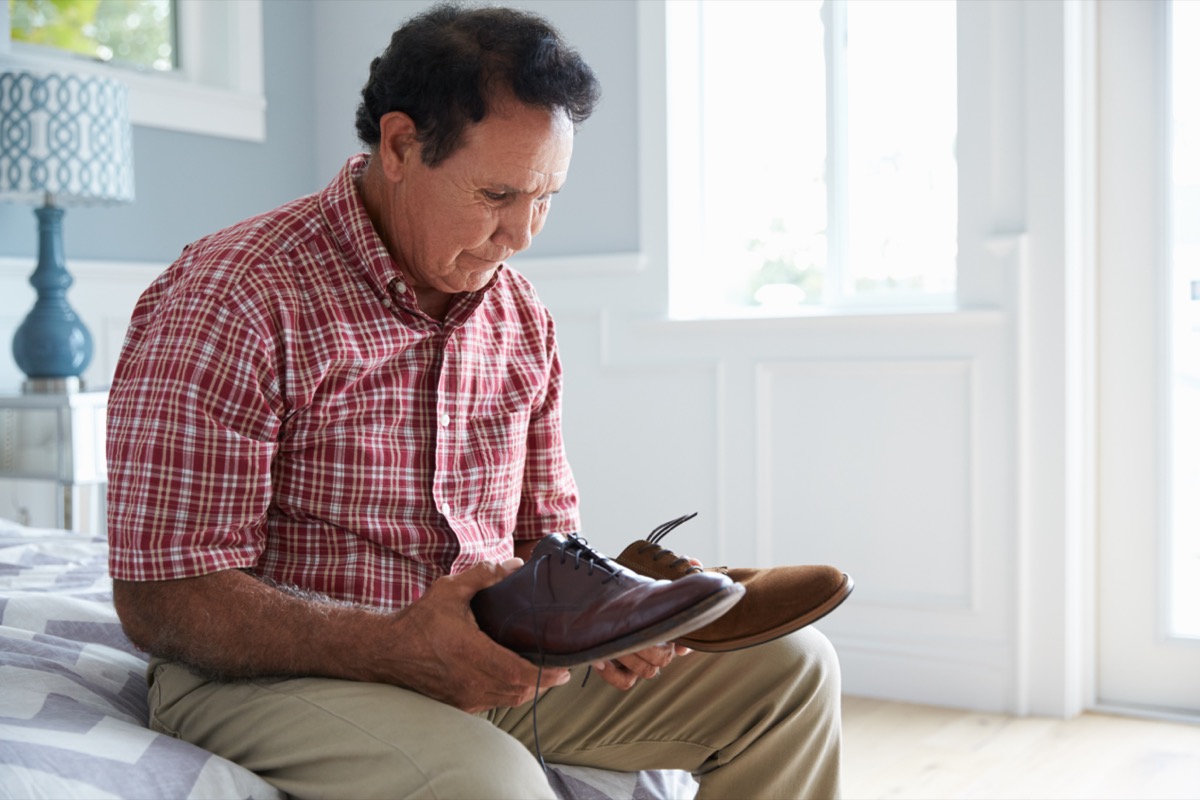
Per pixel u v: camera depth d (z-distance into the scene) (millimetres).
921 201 2947
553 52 1167
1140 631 2697
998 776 2262
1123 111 2664
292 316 1166
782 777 1255
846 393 2879
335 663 1090
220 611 1094
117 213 3189
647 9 3109
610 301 3191
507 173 1164
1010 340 2664
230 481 1115
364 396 1219
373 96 1224
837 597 1093
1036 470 2660
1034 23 2621
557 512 1465
